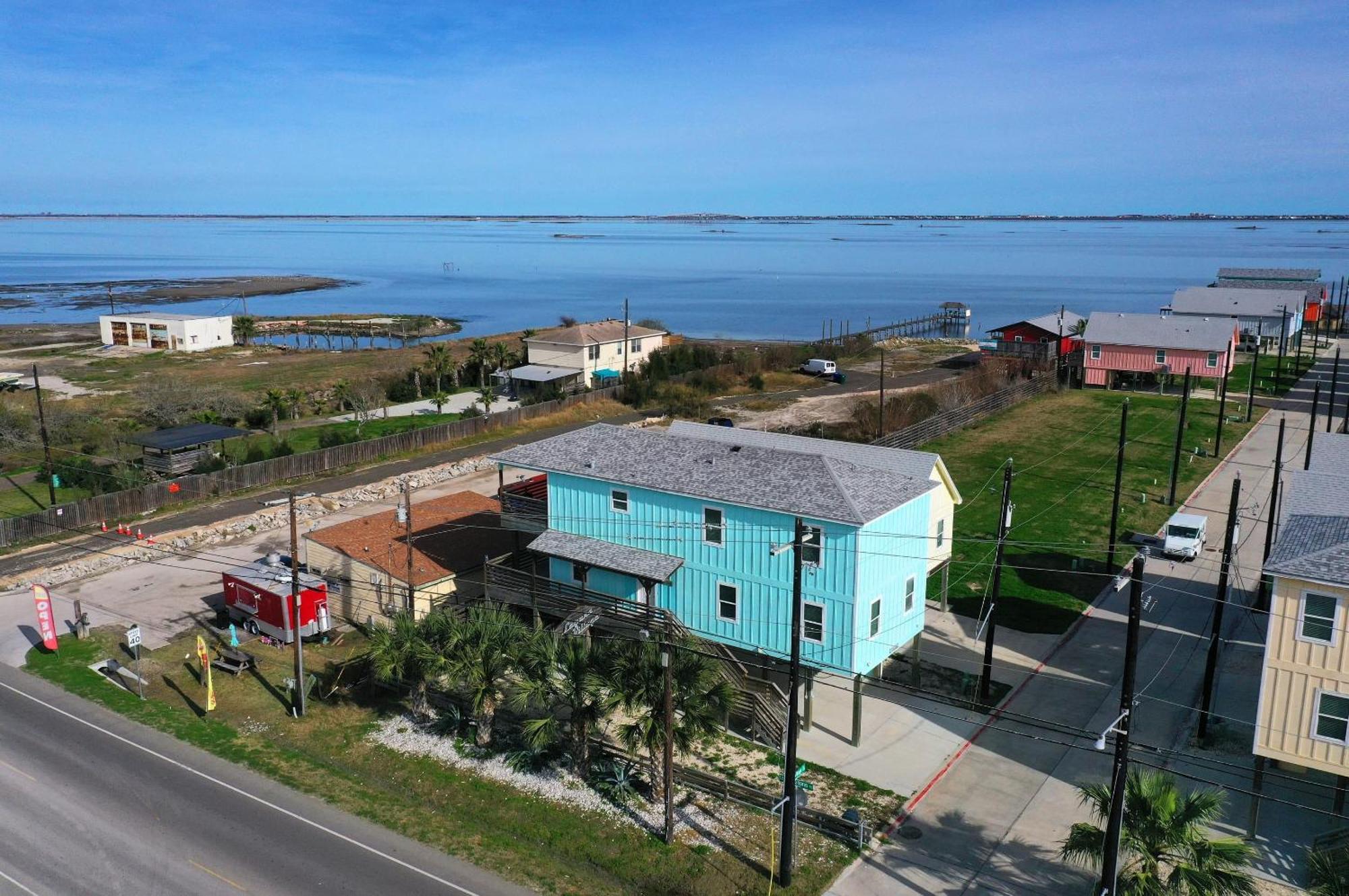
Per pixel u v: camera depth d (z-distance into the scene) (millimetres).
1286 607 24078
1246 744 29875
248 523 52844
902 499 31922
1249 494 56438
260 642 39000
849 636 30234
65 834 25891
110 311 179500
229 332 128625
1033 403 84938
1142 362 89000
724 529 32750
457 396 92812
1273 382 90125
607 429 38938
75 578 45875
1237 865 21938
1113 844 20250
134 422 73812
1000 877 24125
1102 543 48500
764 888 23797
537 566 40250
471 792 28297
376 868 24547
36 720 32688
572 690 27812
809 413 83250
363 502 57719
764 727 31094
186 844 25484
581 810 27391
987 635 32875
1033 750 30078
